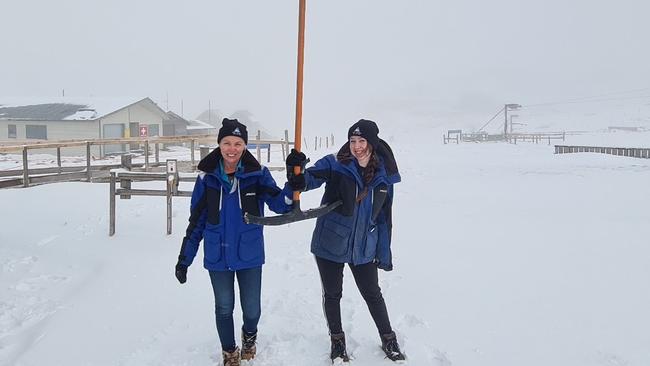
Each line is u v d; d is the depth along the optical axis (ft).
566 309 14.94
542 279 17.63
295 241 23.15
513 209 31.14
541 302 15.52
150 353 12.55
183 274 11.36
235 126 10.87
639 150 79.30
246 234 11.30
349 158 11.51
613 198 35.04
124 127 107.14
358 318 14.44
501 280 17.58
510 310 14.93
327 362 12.10
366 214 11.60
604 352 12.31
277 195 11.43
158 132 119.03
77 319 14.49
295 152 10.95
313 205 32.86
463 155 80.59
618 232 24.30
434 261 19.95
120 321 14.40
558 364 11.80
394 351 12.08
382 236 12.16
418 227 26.11
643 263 19.21
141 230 25.40
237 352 11.78
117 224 26.76
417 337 13.23
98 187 39.88
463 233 24.67
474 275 18.16
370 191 11.59
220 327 11.54
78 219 28.14
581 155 76.84
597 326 13.76
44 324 14.17
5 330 13.96
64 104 109.40
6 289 17.02
